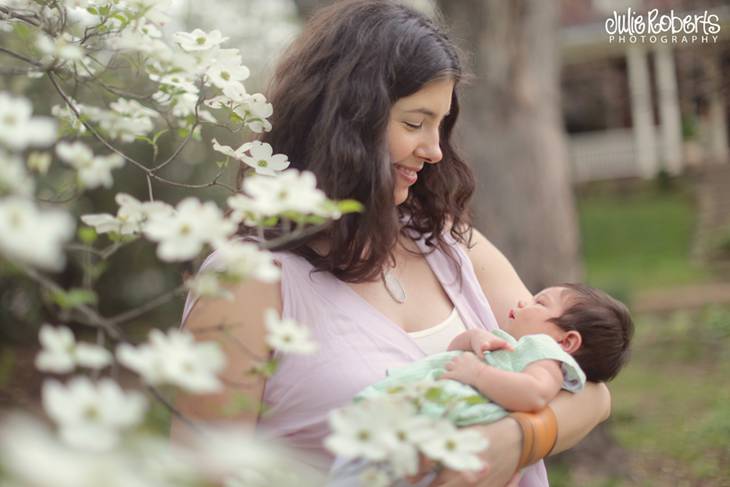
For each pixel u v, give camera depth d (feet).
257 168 5.70
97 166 4.20
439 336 6.93
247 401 4.55
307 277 6.44
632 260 45.62
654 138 61.98
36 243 3.00
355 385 6.22
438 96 6.69
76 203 18.98
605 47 62.39
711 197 53.21
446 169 7.52
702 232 48.26
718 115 57.82
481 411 6.15
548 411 6.37
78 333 25.08
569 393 6.66
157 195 22.40
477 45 18.06
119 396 3.01
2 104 3.49
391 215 6.58
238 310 6.06
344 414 3.78
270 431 6.23
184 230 3.79
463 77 7.57
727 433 16.11
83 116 5.57
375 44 6.66
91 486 2.55
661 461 16.17
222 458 3.13
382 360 6.39
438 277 7.27
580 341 7.29
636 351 26.91
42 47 4.94
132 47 5.38
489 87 18.11
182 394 5.87
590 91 65.87
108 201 22.03
